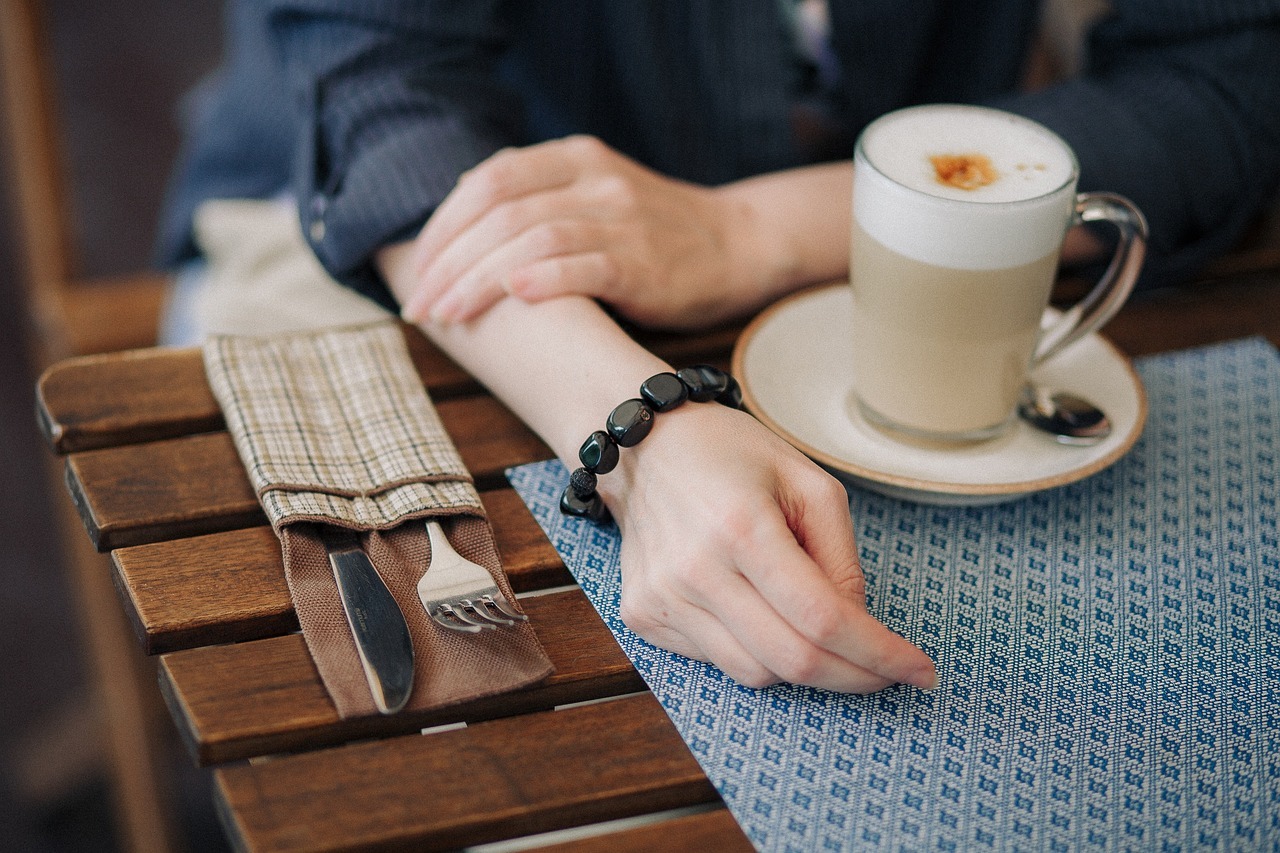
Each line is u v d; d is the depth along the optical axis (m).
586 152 0.80
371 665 0.53
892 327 0.65
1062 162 0.63
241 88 1.22
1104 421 0.68
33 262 1.33
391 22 0.88
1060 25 1.40
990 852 0.49
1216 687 0.57
